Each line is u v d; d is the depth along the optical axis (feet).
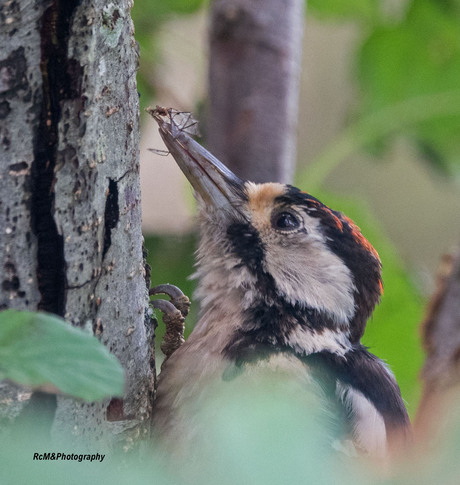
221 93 29.66
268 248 25.09
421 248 45.75
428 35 33.58
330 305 24.89
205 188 25.91
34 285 15.24
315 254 25.20
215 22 29.63
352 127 33.53
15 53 14.42
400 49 33.65
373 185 44.91
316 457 9.42
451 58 33.55
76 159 15.39
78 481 9.04
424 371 25.64
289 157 30.07
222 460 9.42
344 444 21.79
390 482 9.49
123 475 9.27
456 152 34.14
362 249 26.27
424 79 33.58
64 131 15.14
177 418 20.72
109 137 16.21
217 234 25.77
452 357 25.20
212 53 29.76
